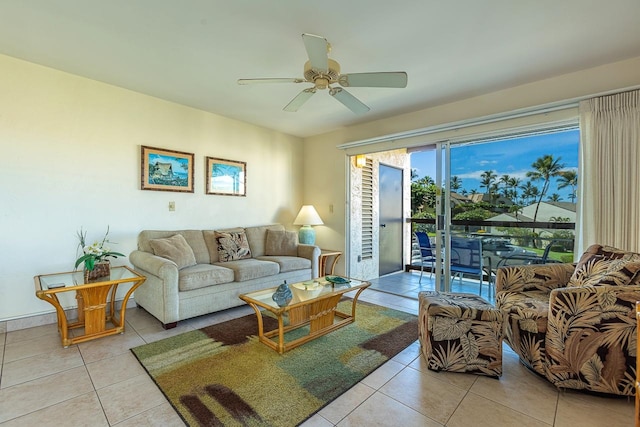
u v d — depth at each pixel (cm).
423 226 505
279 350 222
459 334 196
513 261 311
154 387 179
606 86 254
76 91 285
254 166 439
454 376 195
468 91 311
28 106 261
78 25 205
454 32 210
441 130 346
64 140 280
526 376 195
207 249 359
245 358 215
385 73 199
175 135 355
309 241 446
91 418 152
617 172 240
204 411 158
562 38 217
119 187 313
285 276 364
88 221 294
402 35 213
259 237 418
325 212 479
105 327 259
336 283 282
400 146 386
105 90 303
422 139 365
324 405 164
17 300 259
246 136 429
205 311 291
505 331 200
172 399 167
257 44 227
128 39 222
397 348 233
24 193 261
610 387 167
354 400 169
